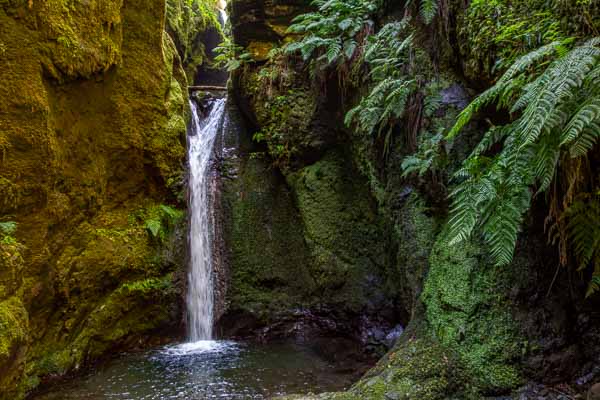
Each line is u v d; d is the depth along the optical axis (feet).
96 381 15.49
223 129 26.17
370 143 18.38
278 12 23.43
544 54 8.71
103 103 17.71
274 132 23.07
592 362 10.68
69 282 16.49
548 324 11.16
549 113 7.22
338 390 14.24
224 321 22.35
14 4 13.03
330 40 18.15
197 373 16.19
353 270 20.42
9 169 13.21
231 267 23.04
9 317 11.46
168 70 22.38
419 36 15.03
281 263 22.91
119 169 19.25
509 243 8.79
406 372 11.78
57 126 15.25
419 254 14.85
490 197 9.06
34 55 13.66
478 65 11.99
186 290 21.66
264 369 16.58
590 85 7.60
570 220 9.53
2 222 12.68
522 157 8.68
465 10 12.69
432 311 13.20
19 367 11.93
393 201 16.74
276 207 23.80
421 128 14.78
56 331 16.30
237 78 25.52
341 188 21.40
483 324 11.76
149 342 20.25
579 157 8.86
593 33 9.03
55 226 15.56
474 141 13.32
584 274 10.96
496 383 11.02
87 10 15.48
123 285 19.16
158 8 19.97
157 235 20.61
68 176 16.06
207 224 23.73
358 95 18.66
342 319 20.76
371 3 17.87
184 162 22.53
